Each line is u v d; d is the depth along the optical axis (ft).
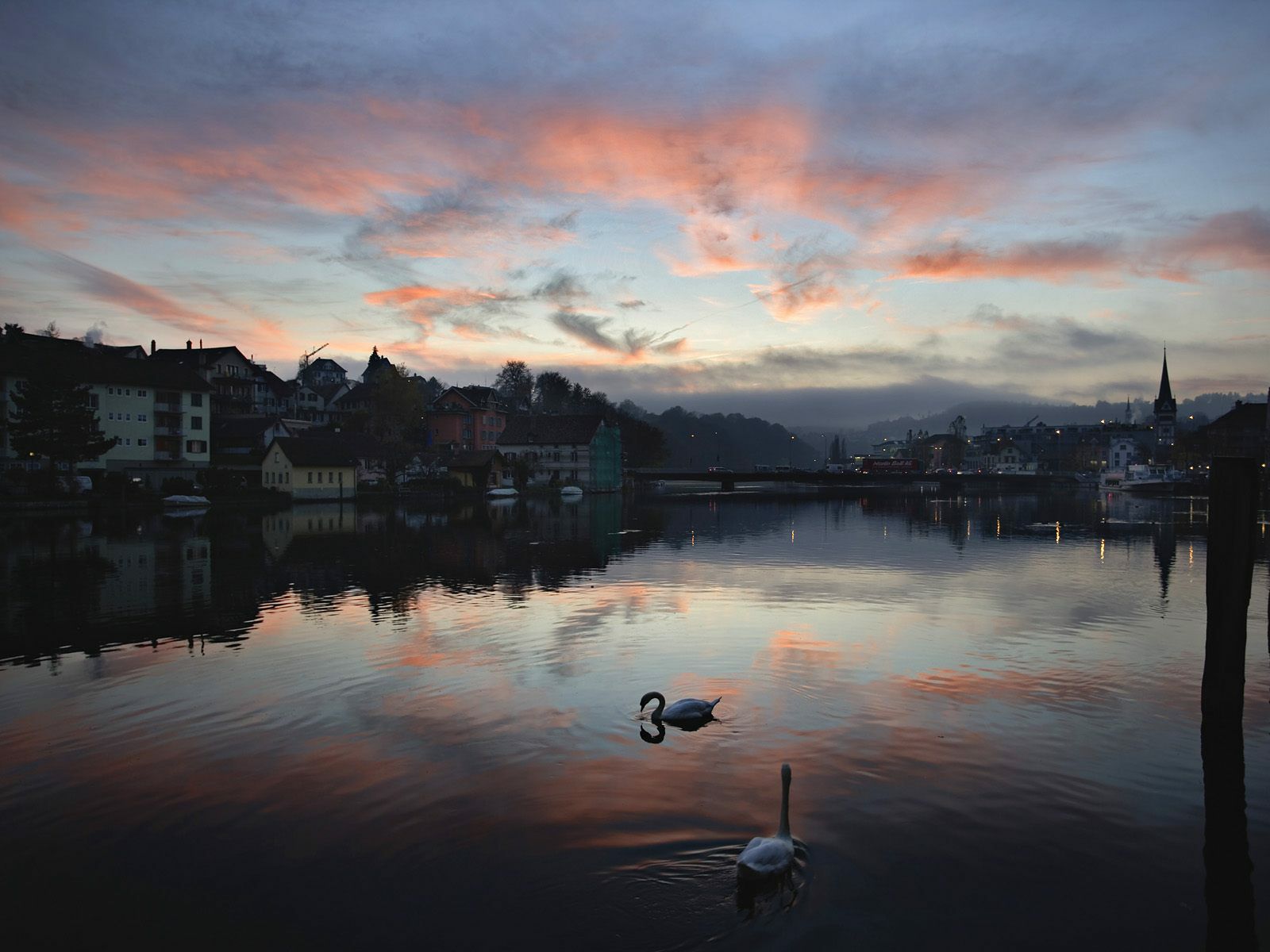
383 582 119.44
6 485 244.42
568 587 115.85
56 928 33.30
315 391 540.11
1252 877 36.52
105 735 54.75
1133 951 31.65
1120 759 50.14
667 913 33.94
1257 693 63.87
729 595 109.40
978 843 39.60
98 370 291.38
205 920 33.73
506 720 57.67
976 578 126.11
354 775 47.88
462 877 36.81
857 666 72.64
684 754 50.88
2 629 86.89
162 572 127.75
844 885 35.96
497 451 417.08
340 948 31.83
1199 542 186.91
